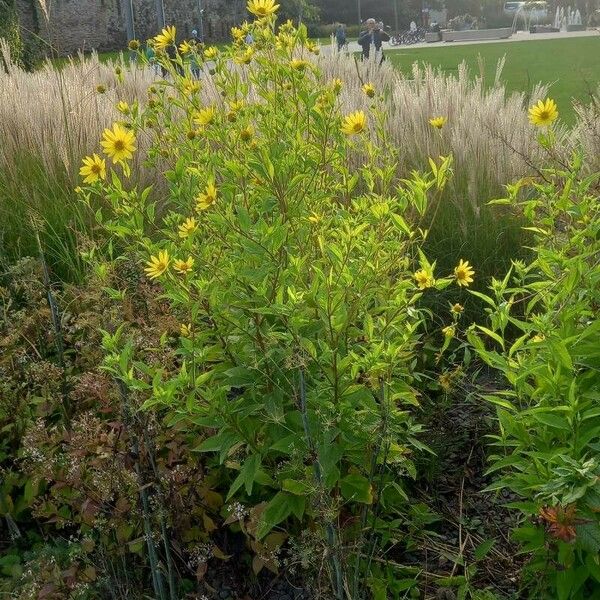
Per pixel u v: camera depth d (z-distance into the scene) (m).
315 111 2.59
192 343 2.24
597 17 48.53
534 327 2.16
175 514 2.34
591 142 4.17
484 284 3.99
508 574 2.45
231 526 2.49
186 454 2.53
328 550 2.03
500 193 4.30
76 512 2.59
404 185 4.38
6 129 4.70
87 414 2.44
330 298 2.07
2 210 4.27
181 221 2.74
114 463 2.26
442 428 2.96
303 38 2.85
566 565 1.96
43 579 2.33
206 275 2.42
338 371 2.15
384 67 7.69
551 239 2.58
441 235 4.21
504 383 3.34
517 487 2.14
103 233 4.05
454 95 5.21
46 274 2.92
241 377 2.31
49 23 5.27
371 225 2.49
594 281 2.13
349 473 2.42
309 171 2.66
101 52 27.81
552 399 2.16
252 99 4.66
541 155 4.39
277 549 2.29
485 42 37.50
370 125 4.89
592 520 1.75
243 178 2.49
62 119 4.83
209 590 2.44
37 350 3.15
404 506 2.69
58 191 4.45
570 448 1.99
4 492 2.65
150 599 2.37
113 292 2.65
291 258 2.20
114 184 2.50
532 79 14.53
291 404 2.35
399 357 2.33
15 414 2.84
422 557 2.54
